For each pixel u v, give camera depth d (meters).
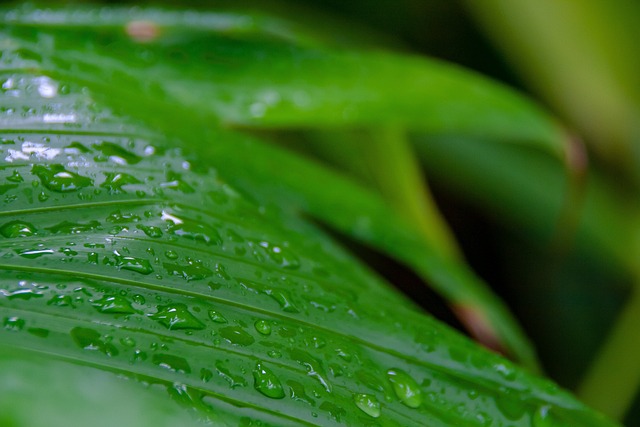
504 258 0.99
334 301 0.42
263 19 0.52
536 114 0.54
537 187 0.86
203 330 0.40
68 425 0.36
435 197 0.97
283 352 0.40
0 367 0.36
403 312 0.43
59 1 0.56
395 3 1.01
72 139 0.43
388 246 0.51
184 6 0.71
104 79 0.47
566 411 0.42
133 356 0.39
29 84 0.45
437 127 0.52
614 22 0.86
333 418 0.40
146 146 0.44
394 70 0.52
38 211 0.41
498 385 0.42
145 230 0.42
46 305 0.39
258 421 0.39
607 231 0.86
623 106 0.88
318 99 0.51
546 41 0.87
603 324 0.93
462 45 1.04
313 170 0.50
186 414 0.38
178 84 0.50
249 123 0.50
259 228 0.44
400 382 0.41
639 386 0.76
